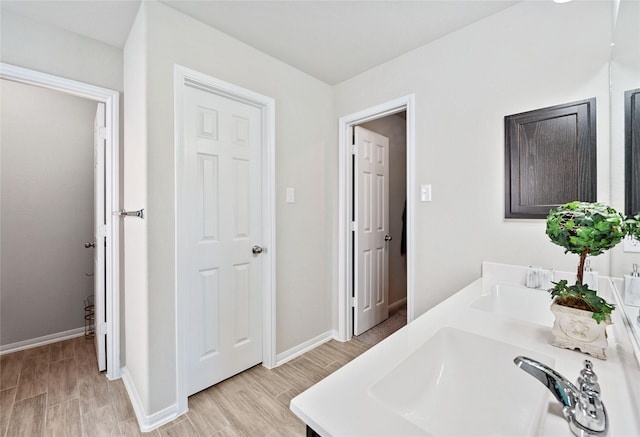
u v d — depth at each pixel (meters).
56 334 2.64
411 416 0.72
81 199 2.77
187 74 1.67
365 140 2.78
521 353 0.83
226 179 1.94
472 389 0.85
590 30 1.37
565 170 1.43
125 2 1.55
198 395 1.81
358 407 0.59
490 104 1.69
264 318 2.16
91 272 2.82
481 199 1.73
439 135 1.91
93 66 1.91
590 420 0.52
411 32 1.86
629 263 0.98
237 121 2.00
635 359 0.76
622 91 1.08
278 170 2.18
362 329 2.77
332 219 2.67
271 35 1.88
